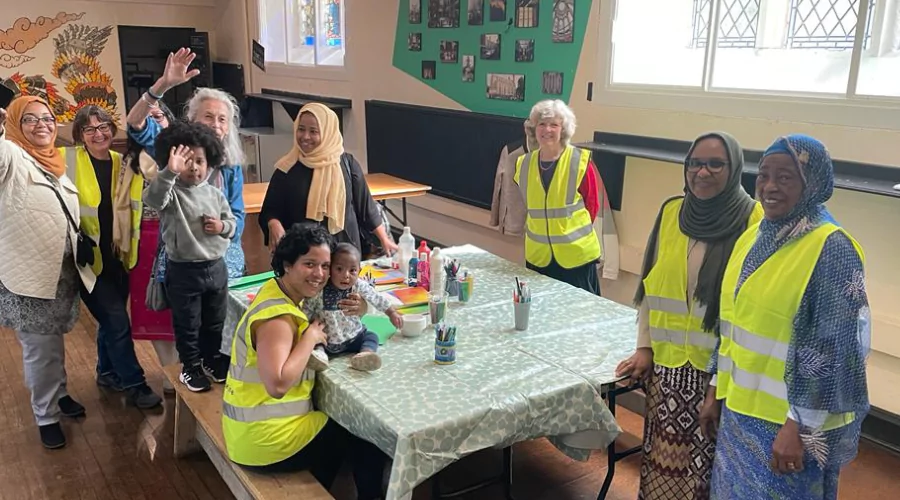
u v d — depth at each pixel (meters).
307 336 1.98
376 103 5.99
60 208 2.71
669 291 1.89
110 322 3.04
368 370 2.06
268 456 2.06
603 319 2.51
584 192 3.10
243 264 3.10
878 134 2.83
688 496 1.94
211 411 2.51
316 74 6.95
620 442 2.92
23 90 7.87
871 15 2.87
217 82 8.98
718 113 3.39
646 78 3.83
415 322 2.30
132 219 2.97
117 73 8.38
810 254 1.45
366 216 3.19
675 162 3.28
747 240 1.65
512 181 3.49
